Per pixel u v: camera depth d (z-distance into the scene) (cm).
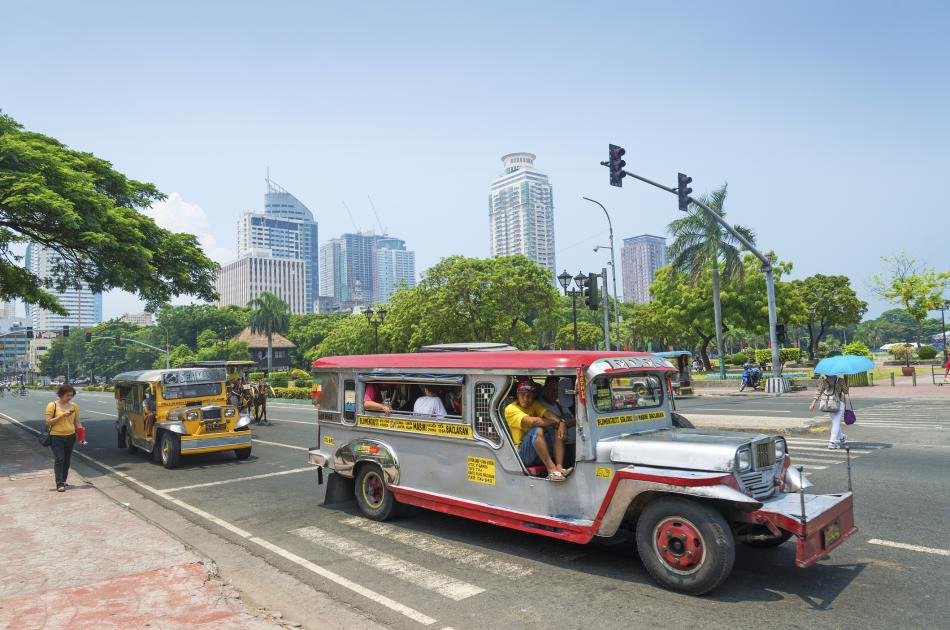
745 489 505
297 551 676
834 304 5800
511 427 625
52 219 1575
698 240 3791
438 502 699
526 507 615
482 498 657
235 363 2148
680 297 4809
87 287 2236
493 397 645
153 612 491
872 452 1146
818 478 934
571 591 527
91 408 3766
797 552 473
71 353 12606
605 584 540
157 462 1330
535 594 525
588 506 570
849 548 614
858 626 445
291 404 3400
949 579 527
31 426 2436
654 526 527
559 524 580
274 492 1002
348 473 823
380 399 795
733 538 498
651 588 526
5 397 6166
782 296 4562
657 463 528
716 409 2088
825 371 1117
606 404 591
